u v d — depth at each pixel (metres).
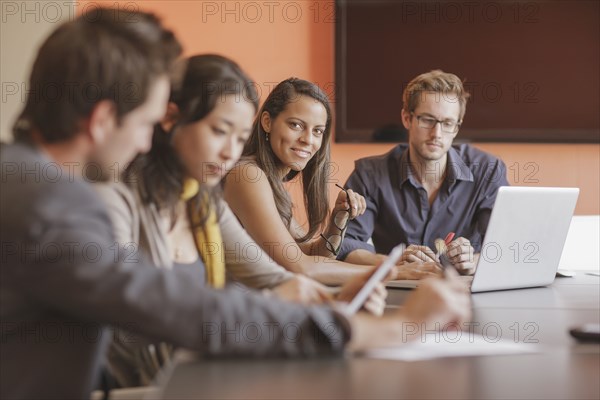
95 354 1.20
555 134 4.27
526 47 4.26
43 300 1.09
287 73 4.23
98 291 1.07
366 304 1.48
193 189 1.67
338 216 2.70
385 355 1.21
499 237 2.10
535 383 1.07
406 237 3.23
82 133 1.18
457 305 1.28
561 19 4.25
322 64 4.25
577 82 4.27
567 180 4.32
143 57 1.18
